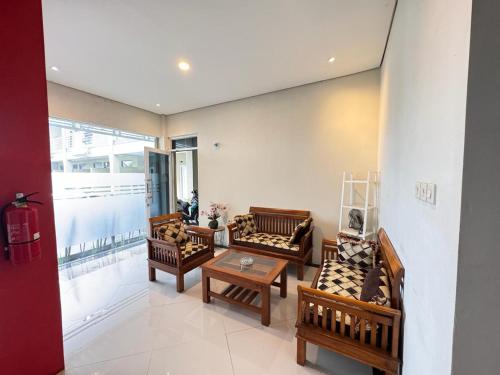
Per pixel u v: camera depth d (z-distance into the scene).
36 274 1.39
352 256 2.23
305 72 2.83
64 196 3.21
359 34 2.05
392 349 1.28
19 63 1.27
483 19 0.59
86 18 1.78
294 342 1.78
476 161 0.62
